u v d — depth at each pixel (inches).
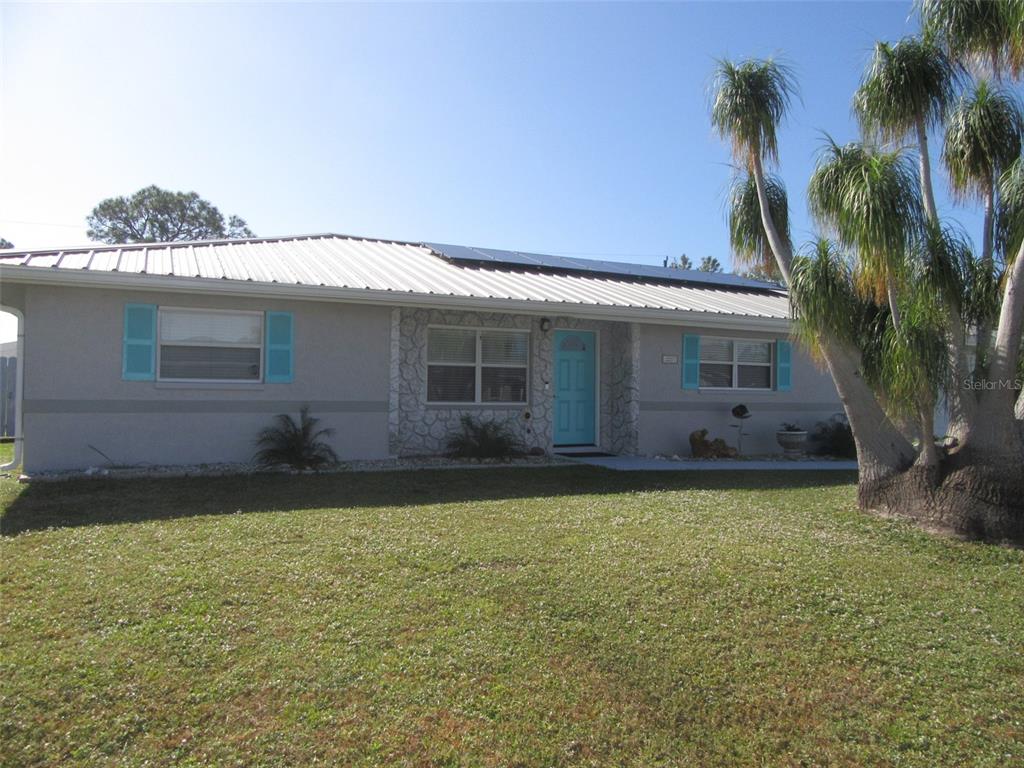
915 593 201.0
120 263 393.1
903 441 302.0
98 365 377.4
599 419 552.1
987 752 124.5
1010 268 271.1
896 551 245.1
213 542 230.2
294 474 382.3
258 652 150.5
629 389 530.9
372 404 443.5
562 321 534.6
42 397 367.2
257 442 411.5
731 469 459.5
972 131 292.7
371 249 585.9
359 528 255.0
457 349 493.0
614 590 192.5
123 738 120.8
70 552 215.2
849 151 278.4
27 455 365.1
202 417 400.8
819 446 576.1
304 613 171.5
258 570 201.5
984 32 273.1
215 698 133.0
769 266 350.0
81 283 356.5
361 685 138.8
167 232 1621.6
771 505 321.4
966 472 266.8
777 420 583.5
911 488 284.0
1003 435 263.6
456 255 569.9
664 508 308.7
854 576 213.6
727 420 563.8
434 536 246.2
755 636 166.4
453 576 201.5
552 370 523.8
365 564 209.8
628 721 130.8
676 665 150.8
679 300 555.8
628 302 496.4
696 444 528.1
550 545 237.3
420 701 134.2
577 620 171.9
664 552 230.7
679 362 546.6
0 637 154.6
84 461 374.9
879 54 284.4
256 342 416.5
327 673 142.6
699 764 120.0
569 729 127.8
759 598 189.8
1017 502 258.2
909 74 279.3
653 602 184.4
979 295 285.0
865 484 303.7
